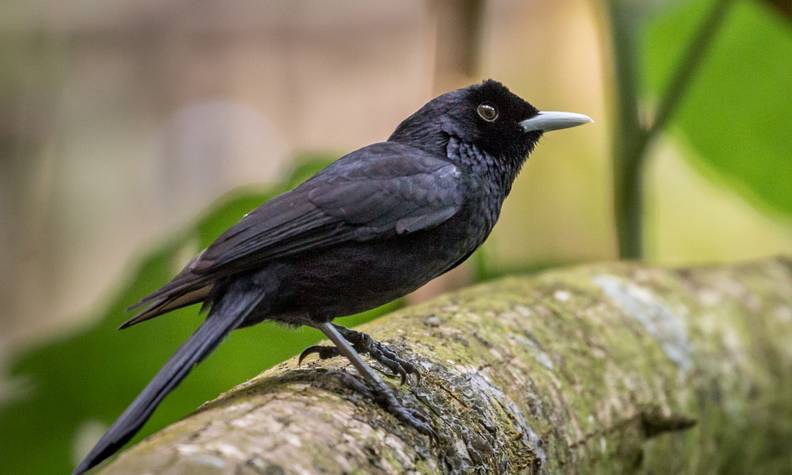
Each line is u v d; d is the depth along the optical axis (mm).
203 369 9578
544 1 18859
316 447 5715
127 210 21578
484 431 7023
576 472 8031
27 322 21297
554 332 8742
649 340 9477
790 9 10445
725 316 10383
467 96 8367
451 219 7770
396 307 10656
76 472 5504
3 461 9734
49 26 20500
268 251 6980
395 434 6359
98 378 9617
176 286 6562
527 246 16484
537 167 16625
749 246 15688
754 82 12156
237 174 21812
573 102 18578
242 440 5488
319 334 9609
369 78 22078
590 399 8438
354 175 7457
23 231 21203
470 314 8539
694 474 9609
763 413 10164
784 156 12484
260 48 21891
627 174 11180
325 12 22016
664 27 11953
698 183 15477
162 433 5633
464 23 11125
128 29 21219
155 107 21641
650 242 15508
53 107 20969
